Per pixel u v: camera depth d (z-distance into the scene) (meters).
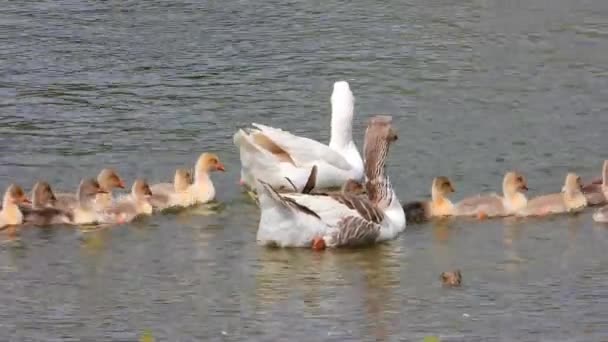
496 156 23.72
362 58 29.48
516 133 24.89
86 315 16.92
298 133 25.20
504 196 21.27
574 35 30.84
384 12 32.72
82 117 25.84
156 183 22.12
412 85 27.78
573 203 21.42
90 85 27.81
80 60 29.39
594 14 32.38
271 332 16.34
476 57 29.50
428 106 26.53
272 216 19.34
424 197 21.75
